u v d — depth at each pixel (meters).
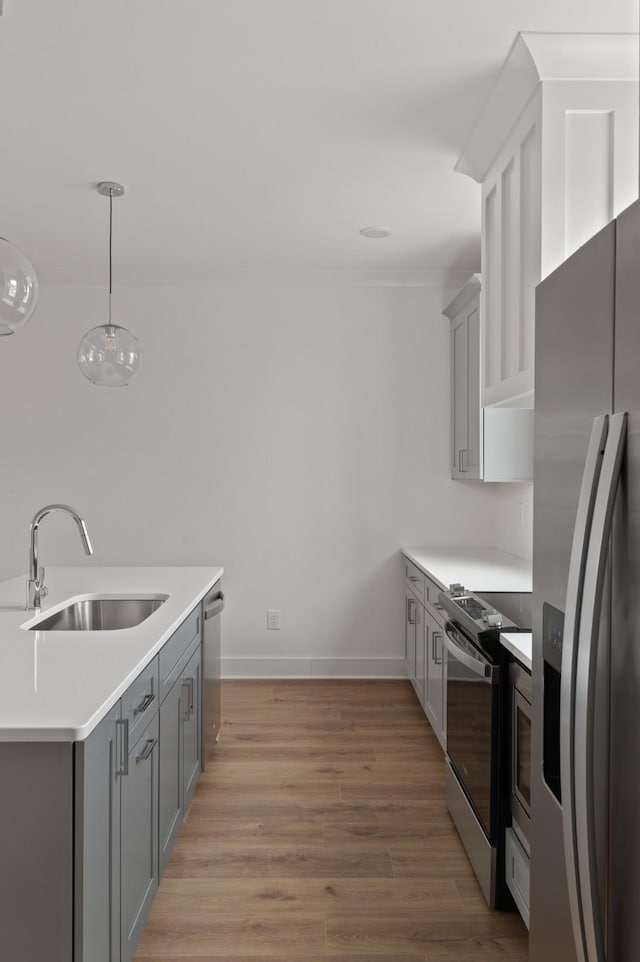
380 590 4.89
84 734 1.47
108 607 3.02
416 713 4.20
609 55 2.09
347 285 4.82
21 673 1.83
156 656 2.21
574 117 2.12
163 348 4.83
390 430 4.85
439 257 4.41
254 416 4.85
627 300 1.08
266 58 2.22
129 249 4.23
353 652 4.90
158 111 2.55
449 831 2.82
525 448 3.92
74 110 2.55
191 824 2.87
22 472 4.84
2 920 1.50
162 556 4.86
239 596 4.88
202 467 4.85
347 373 4.85
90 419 4.84
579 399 1.30
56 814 1.49
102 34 2.09
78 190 3.32
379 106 2.52
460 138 2.76
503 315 2.58
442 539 4.87
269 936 2.19
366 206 3.53
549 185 2.12
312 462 4.86
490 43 2.14
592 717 1.10
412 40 2.12
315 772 3.37
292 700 4.43
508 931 2.21
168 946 2.14
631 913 1.05
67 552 4.85
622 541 1.10
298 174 3.12
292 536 4.88
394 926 2.24
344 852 2.67
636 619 1.04
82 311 4.83
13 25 2.05
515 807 2.20
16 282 2.01
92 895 1.55
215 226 3.82
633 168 2.11
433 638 3.60
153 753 2.17
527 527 4.14
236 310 4.84
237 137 2.76
